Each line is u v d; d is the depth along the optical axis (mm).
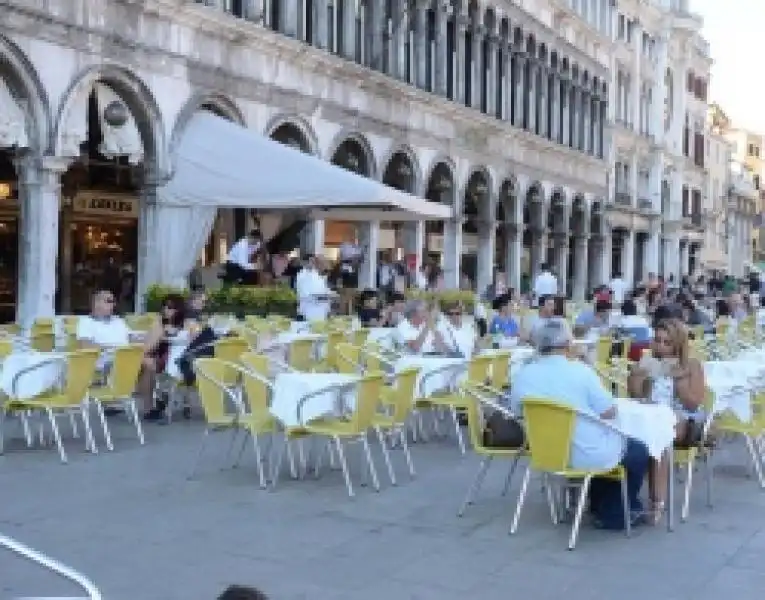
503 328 17312
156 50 20719
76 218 24016
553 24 44594
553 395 8219
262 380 10055
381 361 12820
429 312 14031
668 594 6965
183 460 10797
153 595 6656
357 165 29500
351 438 10453
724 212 84875
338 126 27609
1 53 17328
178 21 21266
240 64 23438
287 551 7691
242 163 20422
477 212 38625
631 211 57688
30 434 11789
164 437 12086
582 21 47219
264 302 19250
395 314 17344
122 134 20344
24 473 10008
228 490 9531
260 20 24109
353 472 10492
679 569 7543
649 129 62156
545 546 8039
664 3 65000
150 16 20516
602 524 8625
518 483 10188
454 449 11984
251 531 8188
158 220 21062
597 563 7633
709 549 8102
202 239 20766
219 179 20438
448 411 14203
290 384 9703
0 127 17750
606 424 8016
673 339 9492
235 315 18953
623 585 7133
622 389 11547
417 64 32562
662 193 65000
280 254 22484
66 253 23797
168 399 14094
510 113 40219
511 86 40469
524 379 8555
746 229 95500
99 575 7020
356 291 24359
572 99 47781
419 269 31984
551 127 44812
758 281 48281
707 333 22016
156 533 8055
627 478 8617
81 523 8281
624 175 57938
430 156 33125
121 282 24984
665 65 63406
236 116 23406
